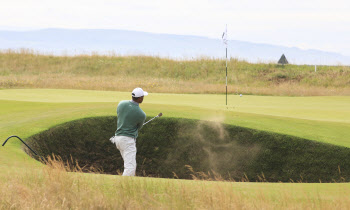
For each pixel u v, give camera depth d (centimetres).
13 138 2284
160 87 7581
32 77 8831
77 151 2625
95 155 2652
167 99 4778
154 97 4972
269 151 2588
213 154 2661
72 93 4984
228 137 2708
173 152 2708
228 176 2544
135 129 1984
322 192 1366
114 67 10469
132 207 1148
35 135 2455
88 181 1339
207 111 3109
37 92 4962
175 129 2798
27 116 2836
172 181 1430
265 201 1202
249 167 2569
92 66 10500
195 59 10975
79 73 10081
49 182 1269
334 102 4766
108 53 11375
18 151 2000
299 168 2494
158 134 2783
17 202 1127
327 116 3497
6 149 2008
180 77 9956
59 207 1132
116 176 1462
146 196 1200
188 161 2661
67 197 1184
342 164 2423
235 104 4388
